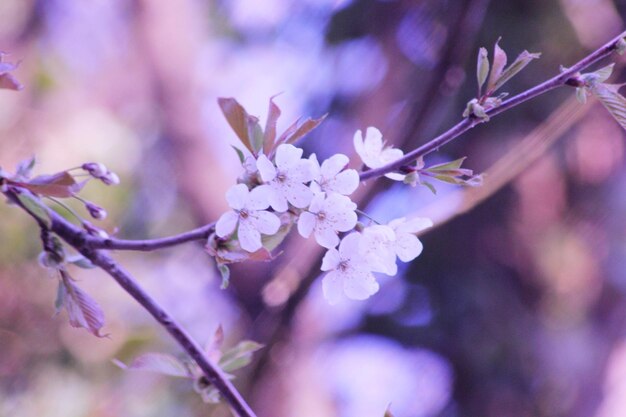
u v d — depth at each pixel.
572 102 1.29
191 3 2.87
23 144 2.45
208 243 0.80
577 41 2.47
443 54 1.40
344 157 0.80
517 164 1.34
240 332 2.48
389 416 0.83
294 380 2.15
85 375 2.38
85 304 0.85
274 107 0.80
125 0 2.84
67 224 0.85
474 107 0.81
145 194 2.89
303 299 1.65
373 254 0.81
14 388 2.28
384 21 2.45
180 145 2.66
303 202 0.79
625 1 2.45
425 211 1.40
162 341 2.46
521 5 2.42
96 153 2.48
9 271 2.23
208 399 0.87
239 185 0.79
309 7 2.81
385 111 2.42
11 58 2.66
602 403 2.83
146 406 2.39
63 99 2.67
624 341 2.88
